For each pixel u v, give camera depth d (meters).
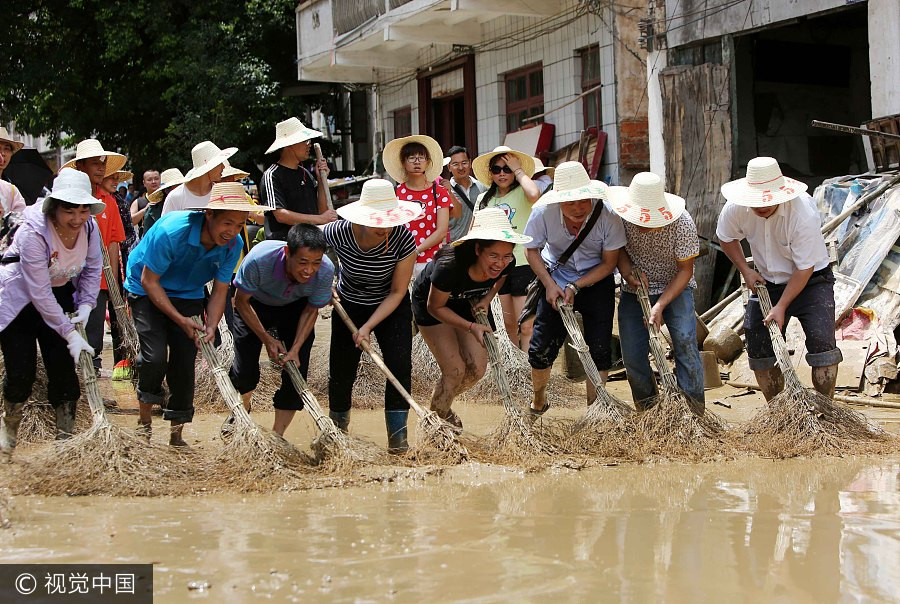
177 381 6.44
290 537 4.50
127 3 23.91
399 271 6.38
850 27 14.91
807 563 4.09
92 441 5.67
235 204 5.94
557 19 15.80
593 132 14.82
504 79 17.69
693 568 4.04
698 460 6.28
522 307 9.12
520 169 8.95
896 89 10.33
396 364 6.57
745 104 14.28
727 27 12.09
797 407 6.70
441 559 4.16
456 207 9.23
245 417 5.97
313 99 25.33
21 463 5.86
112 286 8.55
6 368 6.35
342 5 19.73
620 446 6.49
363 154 24.00
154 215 10.16
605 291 7.18
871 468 6.02
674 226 6.75
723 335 9.60
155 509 5.06
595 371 6.84
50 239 6.06
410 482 5.69
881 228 9.27
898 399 8.15
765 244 7.07
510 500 5.25
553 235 7.08
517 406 6.58
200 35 23.39
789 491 5.41
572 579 3.89
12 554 4.25
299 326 6.42
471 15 17.19
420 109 20.64
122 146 27.59
